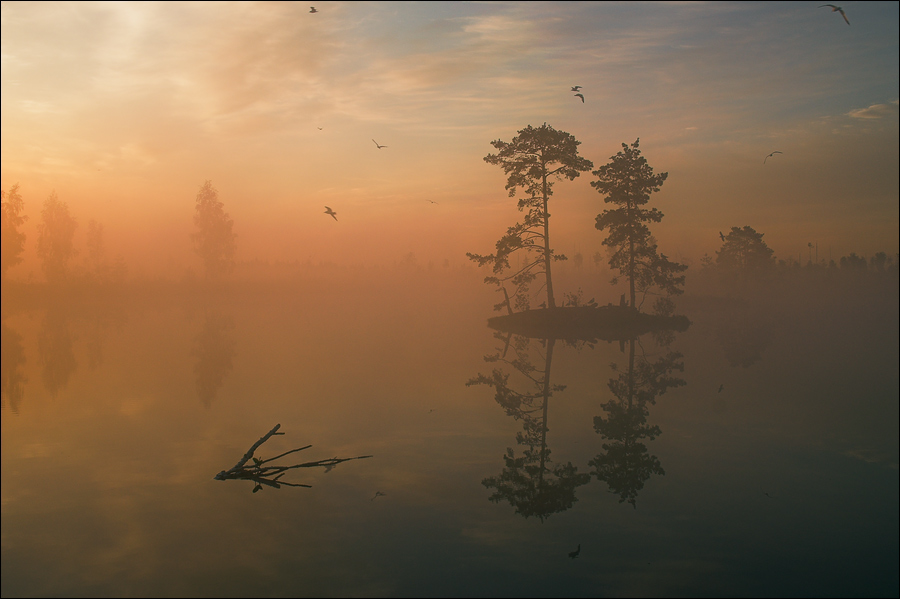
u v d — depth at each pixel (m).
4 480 12.32
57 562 8.88
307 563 8.87
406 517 10.51
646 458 13.87
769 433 16.08
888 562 8.80
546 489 11.80
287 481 12.21
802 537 9.69
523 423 17.08
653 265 45.44
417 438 15.41
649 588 8.16
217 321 51.16
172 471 12.84
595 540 9.63
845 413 18.28
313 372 25.31
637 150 44.34
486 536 9.78
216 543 9.48
